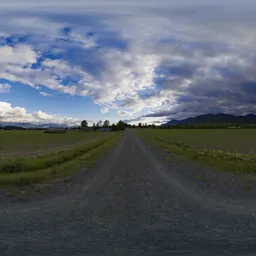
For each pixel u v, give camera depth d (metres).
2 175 12.03
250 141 52.97
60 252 4.21
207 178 12.20
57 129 152.25
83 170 15.02
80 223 5.78
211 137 72.25
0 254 4.12
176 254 4.12
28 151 34.44
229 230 5.32
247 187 10.05
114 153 26.64
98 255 4.09
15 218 6.14
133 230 5.31
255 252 4.21
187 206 7.31
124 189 9.77
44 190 9.55
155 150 30.41
